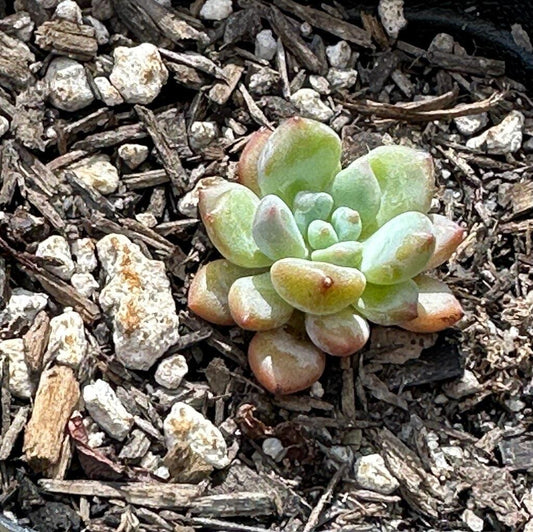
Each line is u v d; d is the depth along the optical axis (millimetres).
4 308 137
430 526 138
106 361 138
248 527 132
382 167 142
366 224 142
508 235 160
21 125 149
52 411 130
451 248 140
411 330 143
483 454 144
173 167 153
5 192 144
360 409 144
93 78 155
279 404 142
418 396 147
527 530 137
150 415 137
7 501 126
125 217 149
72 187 147
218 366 143
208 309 139
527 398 148
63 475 129
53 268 141
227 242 135
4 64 152
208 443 135
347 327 132
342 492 139
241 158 146
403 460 141
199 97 161
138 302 138
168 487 132
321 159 138
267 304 133
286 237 131
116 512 129
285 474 139
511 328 152
